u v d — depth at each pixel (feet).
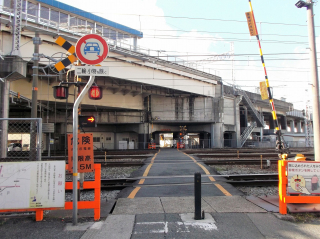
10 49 64.44
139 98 120.37
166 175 35.63
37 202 15.78
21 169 15.79
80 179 22.26
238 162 50.03
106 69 16.05
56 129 113.50
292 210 17.72
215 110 129.18
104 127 129.08
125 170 42.57
